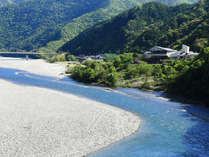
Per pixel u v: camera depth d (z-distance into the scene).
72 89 83.12
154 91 78.88
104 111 50.78
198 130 41.47
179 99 66.75
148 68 101.56
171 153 32.72
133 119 46.66
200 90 64.19
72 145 33.69
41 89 77.69
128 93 76.12
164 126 43.34
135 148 33.97
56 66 188.00
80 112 49.09
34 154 30.62
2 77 112.62
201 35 159.12
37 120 43.00
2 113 46.25
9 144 33.03
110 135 37.84
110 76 95.25
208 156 32.03
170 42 186.12
